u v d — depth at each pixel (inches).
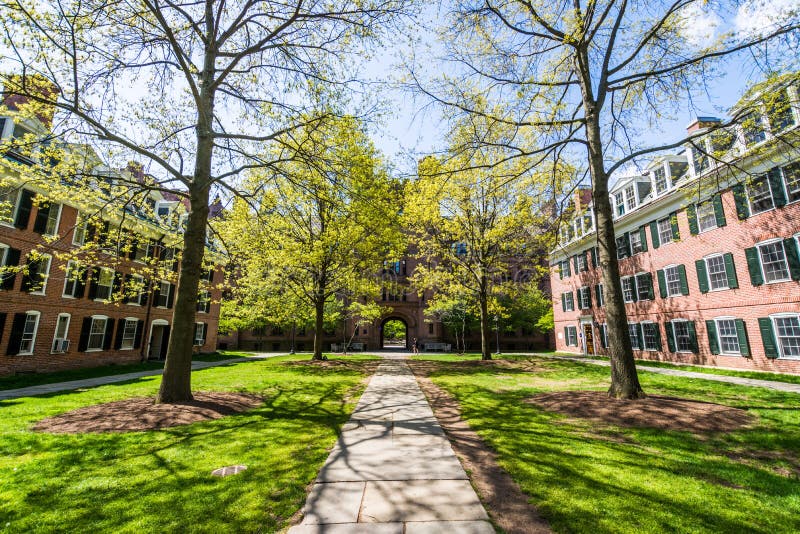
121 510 143.9
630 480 170.2
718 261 693.3
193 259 350.9
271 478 175.5
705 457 199.5
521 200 716.0
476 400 378.3
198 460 200.2
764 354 601.9
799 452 207.2
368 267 832.3
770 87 337.4
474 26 384.8
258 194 513.7
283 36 392.8
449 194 765.9
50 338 698.8
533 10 360.2
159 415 286.5
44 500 152.5
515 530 128.6
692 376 574.9
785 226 571.2
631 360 333.1
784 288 575.2
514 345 1831.9
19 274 639.8
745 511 141.2
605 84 365.4
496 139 436.8
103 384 538.3
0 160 369.4
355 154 517.3
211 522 134.9
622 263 962.7
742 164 576.7
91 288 794.2
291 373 620.4
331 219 712.4
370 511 142.6
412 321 1769.2
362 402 371.9
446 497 155.0
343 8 369.1
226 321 1544.0
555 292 1365.7
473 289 862.5
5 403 375.9
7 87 294.0
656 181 851.4
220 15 375.9
